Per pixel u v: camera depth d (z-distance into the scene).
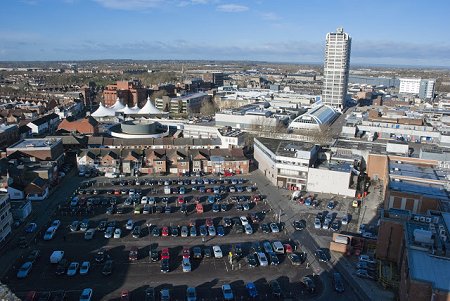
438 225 70.44
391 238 75.62
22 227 90.12
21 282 68.44
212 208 103.75
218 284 69.44
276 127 192.88
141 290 67.06
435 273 56.00
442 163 116.94
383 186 119.12
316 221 94.75
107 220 95.31
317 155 128.75
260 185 123.38
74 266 72.25
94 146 150.88
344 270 74.94
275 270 74.56
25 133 178.75
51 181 117.06
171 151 139.12
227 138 154.38
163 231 88.00
